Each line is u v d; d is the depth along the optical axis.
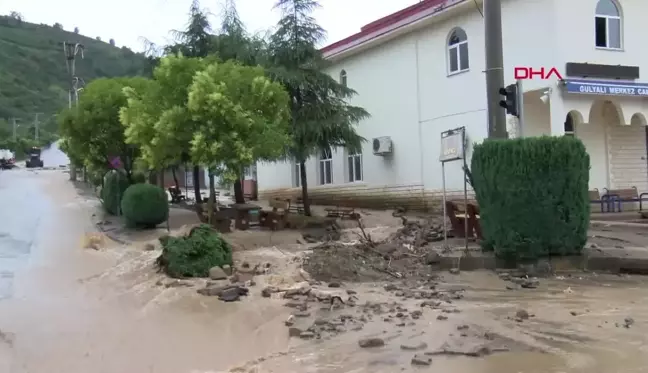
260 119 15.18
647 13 17.80
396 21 21.23
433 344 6.54
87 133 22.11
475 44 18.81
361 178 24.20
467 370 5.67
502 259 10.91
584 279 9.99
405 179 21.84
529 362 5.85
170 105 15.53
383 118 22.91
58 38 125.88
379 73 23.03
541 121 18.14
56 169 68.31
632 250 11.11
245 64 20.70
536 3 16.92
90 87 22.92
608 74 16.91
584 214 10.70
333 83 19.52
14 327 8.12
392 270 11.09
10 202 27.69
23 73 108.81
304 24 19.30
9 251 15.10
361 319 7.78
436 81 20.41
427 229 15.13
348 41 23.83
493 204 10.95
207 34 23.09
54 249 15.40
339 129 19.33
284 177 28.28
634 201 17.44
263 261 12.30
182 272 11.29
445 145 12.34
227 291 9.59
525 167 10.60
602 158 18.67
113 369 6.35
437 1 19.47
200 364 6.39
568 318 7.47
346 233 16.61
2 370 6.39
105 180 24.72
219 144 14.38
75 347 7.18
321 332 7.27
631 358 5.89
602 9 17.30
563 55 16.47
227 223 16.67
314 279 10.59
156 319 8.42
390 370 5.76
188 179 37.50
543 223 10.60
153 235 17.19
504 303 8.45
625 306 8.05
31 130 93.31
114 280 11.38
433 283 10.04
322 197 26.09
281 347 6.80
